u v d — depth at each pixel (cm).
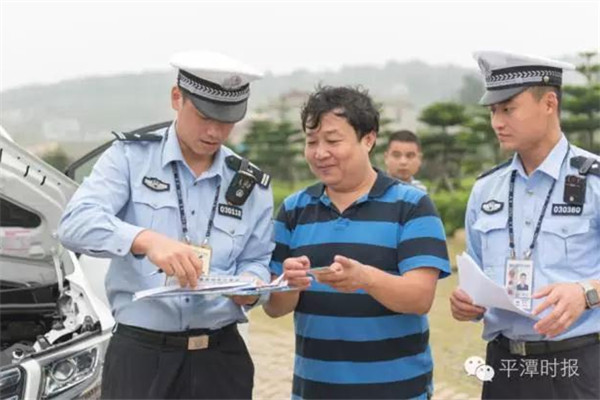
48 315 268
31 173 257
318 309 209
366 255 204
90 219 184
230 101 186
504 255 218
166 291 176
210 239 199
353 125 198
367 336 204
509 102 208
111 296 200
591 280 199
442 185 1430
